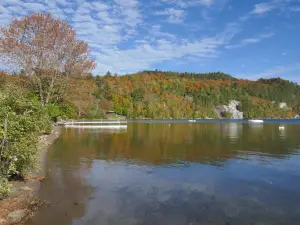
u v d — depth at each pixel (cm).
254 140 2094
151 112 11812
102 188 775
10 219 556
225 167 1057
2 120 671
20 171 818
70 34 2789
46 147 1531
